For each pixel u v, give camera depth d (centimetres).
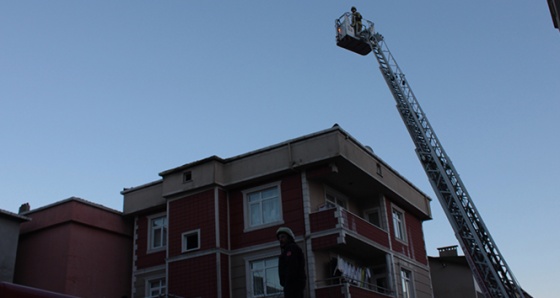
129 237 3156
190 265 2664
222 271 2588
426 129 2814
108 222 3052
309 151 2606
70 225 2875
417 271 3081
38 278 2850
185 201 2822
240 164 2780
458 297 3659
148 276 2919
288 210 2600
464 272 3712
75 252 2842
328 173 2567
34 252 2936
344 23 3186
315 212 2539
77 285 2792
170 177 2909
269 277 2541
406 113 2880
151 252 2966
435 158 2658
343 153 2545
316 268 2448
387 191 2967
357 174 2706
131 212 3103
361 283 2603
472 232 2448
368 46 3225
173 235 2792
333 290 2347
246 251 2628
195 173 2820
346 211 2516
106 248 3006
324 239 2448
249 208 2725
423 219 3453
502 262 2405
